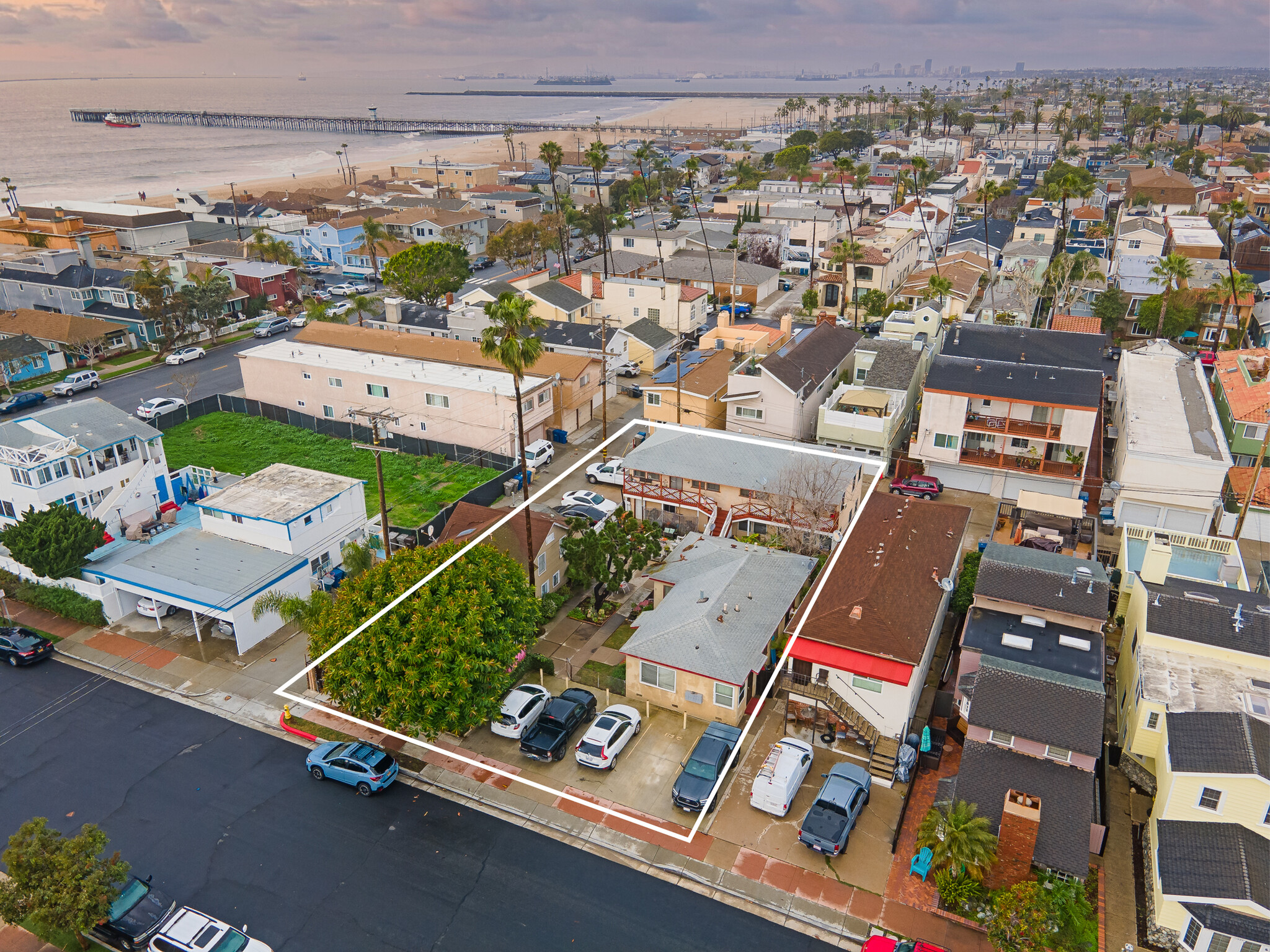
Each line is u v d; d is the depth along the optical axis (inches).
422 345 2928.2
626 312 3668.8
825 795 1222.3
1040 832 1091.3
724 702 1402.6
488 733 1439.5
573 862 1183.6
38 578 1817.2
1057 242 5108.3
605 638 1684.3
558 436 2689.5
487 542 1748.3
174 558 1793.8
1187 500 2005.4
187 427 2842.0
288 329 3907.5
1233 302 3376.0
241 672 1611.7
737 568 1636.3
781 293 4458.7
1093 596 1454.2
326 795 1316.4
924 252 4990.2
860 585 1497.3
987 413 2213.3
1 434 1908.2
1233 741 1079.6
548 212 6481.3
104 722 1477.6
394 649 1285.7
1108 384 2871.6
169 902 1096.2
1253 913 971.9
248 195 6884.8
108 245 4918.8
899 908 1096.8
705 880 1145.4
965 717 1364.4
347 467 2536.9
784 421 2409.0
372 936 1072.2
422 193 7076.8
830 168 7519.7
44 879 1016.9
